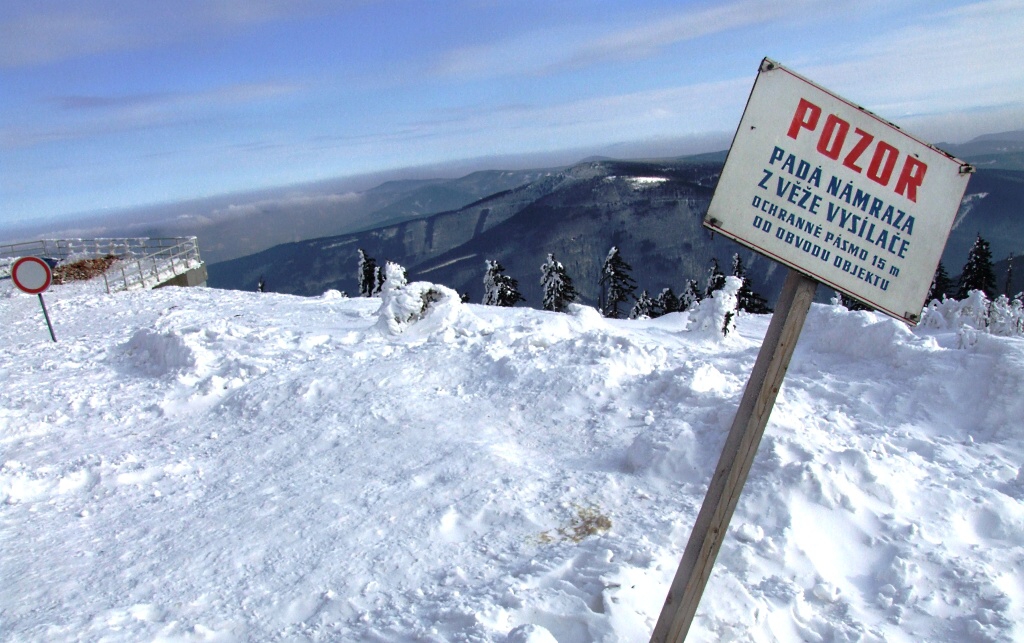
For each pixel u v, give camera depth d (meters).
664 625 3.37
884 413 7.66
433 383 9.41
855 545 5.14
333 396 9.17
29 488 7.17
